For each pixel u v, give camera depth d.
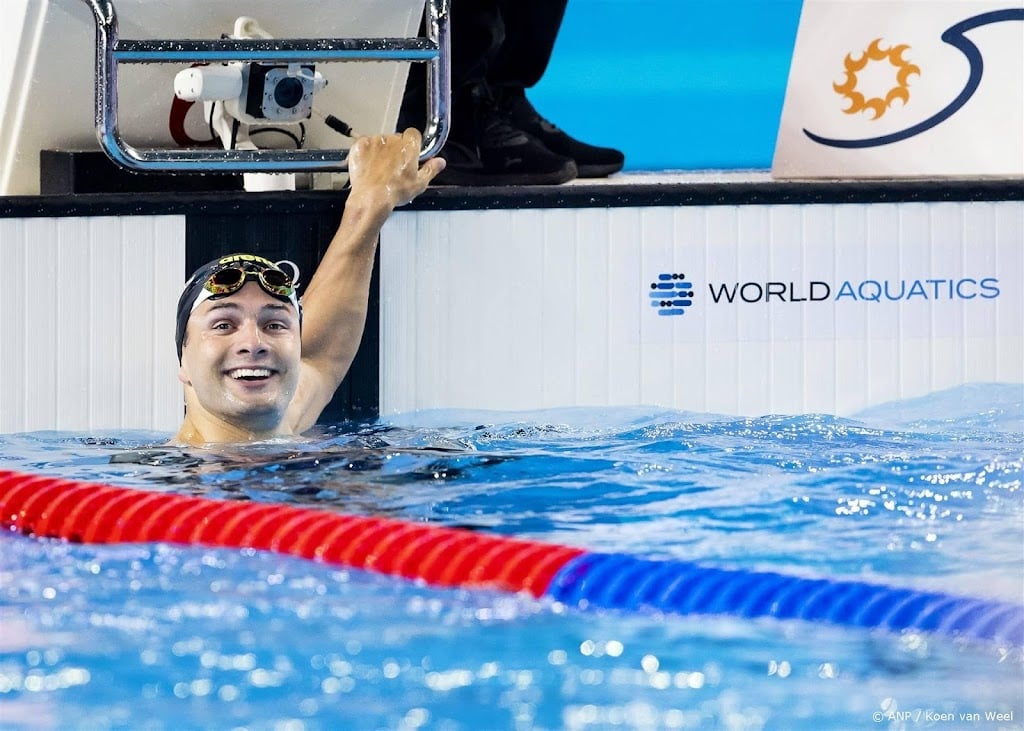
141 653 7.31
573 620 7.94
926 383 13.47
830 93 15.15
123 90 13.08
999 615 7.88
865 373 13.42
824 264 13.31
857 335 13.39
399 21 13.45
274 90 12.52
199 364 11.33
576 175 15.62
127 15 12.53
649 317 13.29
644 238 13.22
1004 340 13.49
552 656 7.39
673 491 10.29
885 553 8.89
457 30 15.27
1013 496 10.13
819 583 8.34
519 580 8.51
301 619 7.89
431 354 13.19
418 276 13.10
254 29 12.74
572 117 19.36
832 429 12.54
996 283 13.43
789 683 7.05
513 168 15.33
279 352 11.34
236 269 11.30
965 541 9.12
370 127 14.09
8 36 12.67
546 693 6.89
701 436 12.21
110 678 6.99
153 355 12.92
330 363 12.58
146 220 12.80
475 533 9.19
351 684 6.95
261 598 8.24
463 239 13.12
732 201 13.21
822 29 15.05
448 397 13.24
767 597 8.20
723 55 19.58
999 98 14.72
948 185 13.30
